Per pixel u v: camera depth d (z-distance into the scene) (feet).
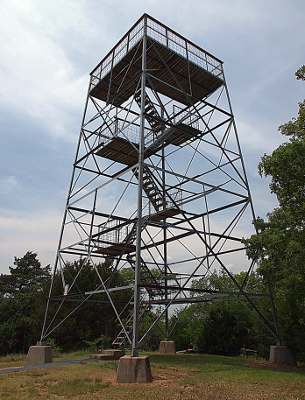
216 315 94.17
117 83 76.33
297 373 46.57
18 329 130.11
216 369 50.16
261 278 66.69
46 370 49.49
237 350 85.92
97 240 69.05
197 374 44.93
